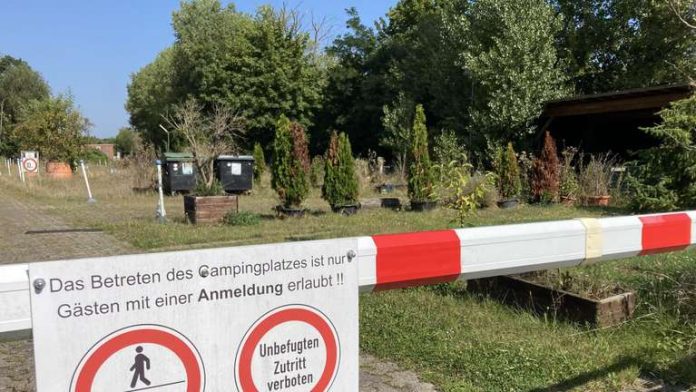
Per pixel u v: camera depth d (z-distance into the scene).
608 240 2.23
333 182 12.08
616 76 24.48
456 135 20.80
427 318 4.27
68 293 1.15
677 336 3.62
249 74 33.25
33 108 30.88
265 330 1.39
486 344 3.69
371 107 31.03
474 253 1.82
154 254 1.23
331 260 1.48
